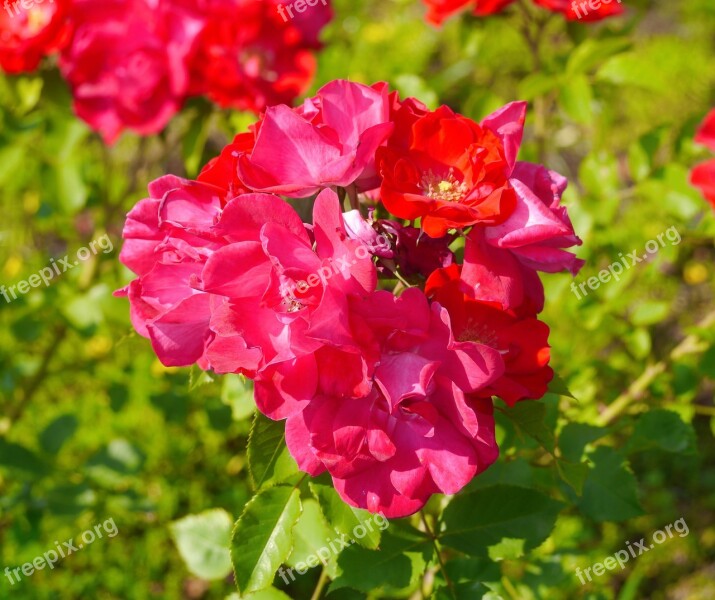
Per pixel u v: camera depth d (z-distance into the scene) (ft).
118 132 2.99
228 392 2.58
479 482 2.55
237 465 4.25
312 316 1.89
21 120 3.23
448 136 2.06
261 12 2.93
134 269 2.17
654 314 3.32
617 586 4.28
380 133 2.03
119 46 2.90
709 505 4.56
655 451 4.75
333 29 5.97
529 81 3.09
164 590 4.07
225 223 1.96
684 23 6.97
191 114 3.21
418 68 6.35
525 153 3.45
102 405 4.50
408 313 1.95
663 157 4.32
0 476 3.80
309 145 2.05
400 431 2.01
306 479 2.20
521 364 2.05
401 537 2.33
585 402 3.34
